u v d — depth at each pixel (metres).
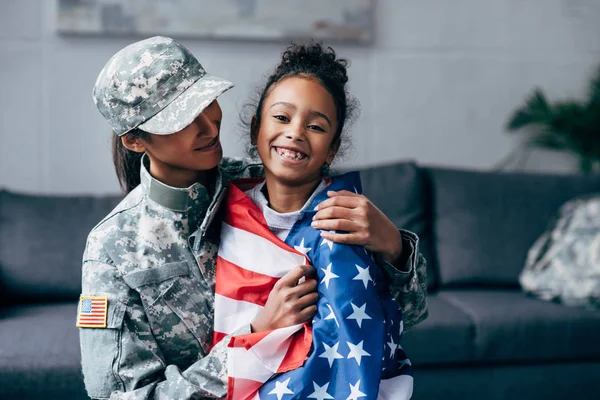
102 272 1.10
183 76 1.10
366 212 1.10
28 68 2.93
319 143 1.12
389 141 3.24
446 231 2.62
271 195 1.18
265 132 1.13
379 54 3.20
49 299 2.35
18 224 2.36
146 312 1.10
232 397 1.02
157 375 1.09
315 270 1.09
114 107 1.09
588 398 2.24
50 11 2.93
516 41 3.31
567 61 3.36
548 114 3.18
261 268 1.10
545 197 2.71
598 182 2.77
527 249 2.61
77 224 2.40
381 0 3.18
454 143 3.30
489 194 2.68
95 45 2.97
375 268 1.11
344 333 1.01
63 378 1.84
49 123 2.96
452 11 3.25
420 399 2.15
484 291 2.54
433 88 3.26
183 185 1.17
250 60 3.08
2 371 1.82
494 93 3.31
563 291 2.36
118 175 1.28
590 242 2.42
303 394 1.00
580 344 2.22
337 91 1.15
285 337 1.04
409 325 1.25
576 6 3.34
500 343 2.18
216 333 1.09
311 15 3.09
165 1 2.97
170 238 1.14
